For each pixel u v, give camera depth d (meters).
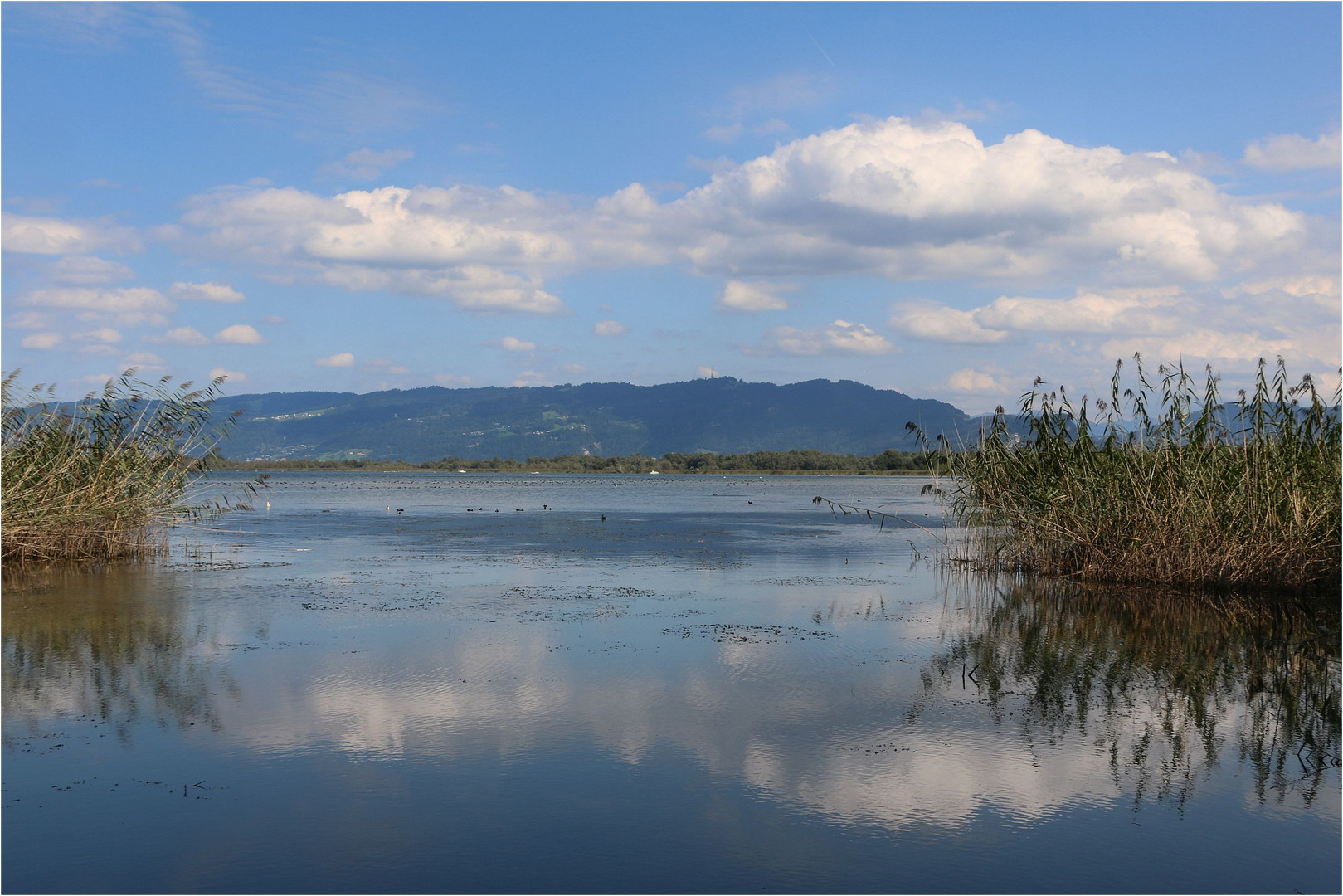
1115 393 17.36
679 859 5.95
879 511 40.91
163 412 21.20
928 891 5.59
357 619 13.37
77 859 5.89
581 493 64.38
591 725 8.48
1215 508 16.33
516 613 13.90
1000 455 19.16
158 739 8.04
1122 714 8.95
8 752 7.70
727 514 37.91
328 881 5.64
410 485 85.88
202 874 5.71
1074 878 5.76
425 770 7.37
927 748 7.96
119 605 14.41
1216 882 5.73
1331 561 15.44
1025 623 13.32
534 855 5.97
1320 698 9.55
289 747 7.85
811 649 11.61
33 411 19.45
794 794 6.96
